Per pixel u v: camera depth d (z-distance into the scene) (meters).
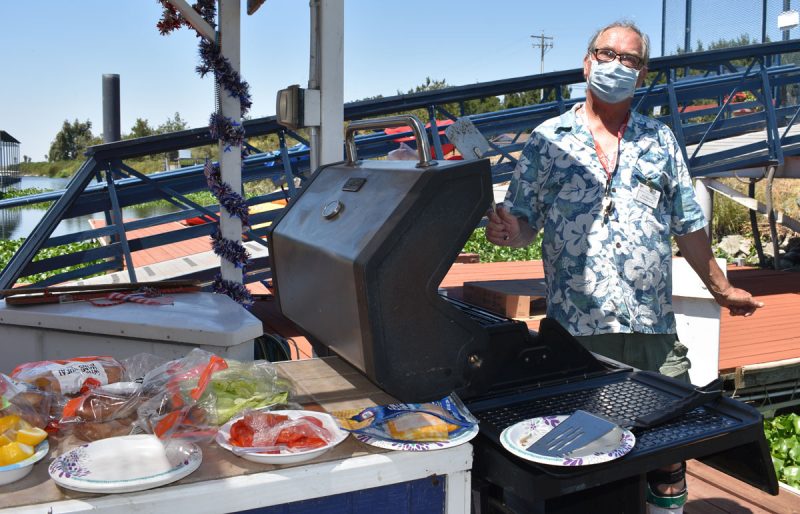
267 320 6.11
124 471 1.30
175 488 1.29
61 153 90.19
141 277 6.84
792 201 14.02
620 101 2.62
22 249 5.32
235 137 3.74
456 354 1.67
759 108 10.09
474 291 5.60
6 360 2.80
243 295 3.92
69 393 1.73
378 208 1.66
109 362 1.88
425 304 1.61
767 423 4.51
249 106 3.80
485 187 1.62
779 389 4.83
